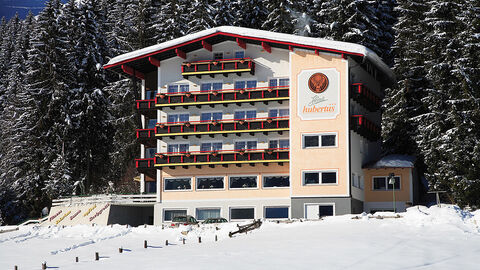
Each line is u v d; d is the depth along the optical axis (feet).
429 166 196.54
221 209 207.31
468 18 196.24
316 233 141.90
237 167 208.64
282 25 257.34
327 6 252.01
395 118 215.10
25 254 162.30
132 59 215.72
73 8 273.54
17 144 267.18
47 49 266.36
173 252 136.98
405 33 221.25
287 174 204.13
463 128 187.62
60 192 245.65
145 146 226.99
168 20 262.88
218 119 212.23
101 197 220.43
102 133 271.49
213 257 123.44
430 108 199.82
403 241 125.70
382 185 207.92
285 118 204.33
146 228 181.68
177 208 211.41
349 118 197.57
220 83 213.66
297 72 201.98
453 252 114.21
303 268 108.06
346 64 197.88
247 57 212.02
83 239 182.19
